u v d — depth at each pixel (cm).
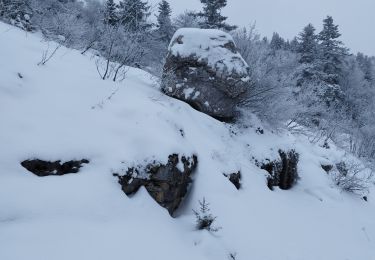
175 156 426
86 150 359
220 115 713
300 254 457
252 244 421
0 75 393
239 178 586
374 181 1293
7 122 337
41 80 441
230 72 684
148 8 710
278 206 596
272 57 1020
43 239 258
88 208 307
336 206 782
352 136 1948
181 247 334
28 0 1111
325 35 2986
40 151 329
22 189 289
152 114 475
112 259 268
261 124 812
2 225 256
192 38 696
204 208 396
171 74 689
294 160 819
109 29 707
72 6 1395
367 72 4397
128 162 371
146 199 369
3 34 568
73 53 697
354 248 562
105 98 472
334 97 2588
